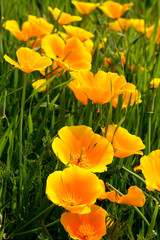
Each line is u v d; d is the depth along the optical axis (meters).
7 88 0.69
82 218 0.46
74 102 0.67
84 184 0.47
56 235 0.52
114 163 0.56
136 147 0.51
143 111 0.65
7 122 0.61
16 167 0.56
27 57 0.52
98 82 0.55
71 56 0.62
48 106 0.61
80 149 0.50
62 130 0.50
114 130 0.53
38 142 0.58
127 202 0.46
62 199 0.46
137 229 0.54
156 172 0.49
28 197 0.53
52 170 0.53
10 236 0.49
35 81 0.65
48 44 0.62
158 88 0.66
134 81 0.72
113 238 0.48
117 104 0.60
